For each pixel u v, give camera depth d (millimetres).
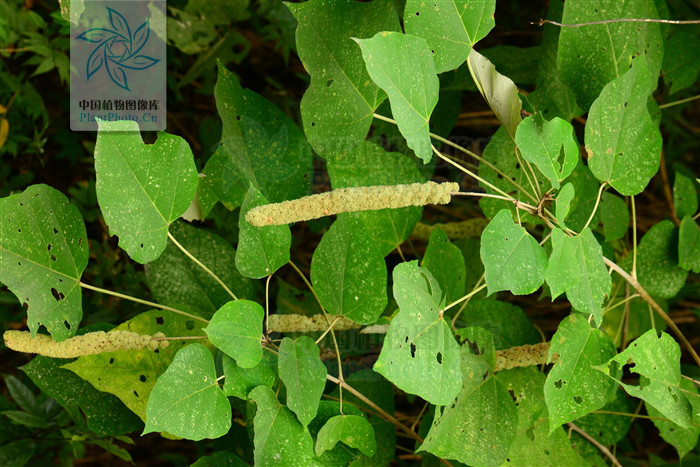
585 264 874
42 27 1223
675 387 914
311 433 923
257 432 878
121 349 923
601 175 906
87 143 1274
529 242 857
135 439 1320
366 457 962
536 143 859
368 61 820
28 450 1166
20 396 1171
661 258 1021
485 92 892
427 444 887
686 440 1010
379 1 914
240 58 1251
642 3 947
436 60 875
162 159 885
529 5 1363
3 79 1229
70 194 1274
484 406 923
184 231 1006
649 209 1267
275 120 981
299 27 909
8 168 1283
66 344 909
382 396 996
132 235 883
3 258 875
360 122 925
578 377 903
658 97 1228
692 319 1267
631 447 1207
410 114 847
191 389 866
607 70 947
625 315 1070
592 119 892
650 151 910
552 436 951
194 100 1400
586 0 931
